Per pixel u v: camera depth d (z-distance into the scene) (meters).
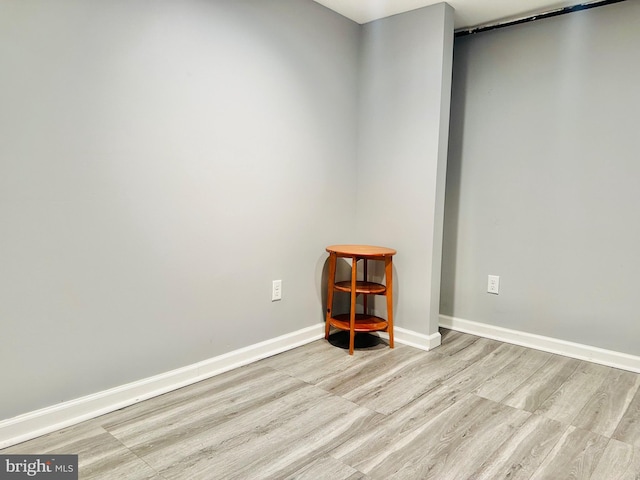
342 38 2.84
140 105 1.88
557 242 2.68
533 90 2.71
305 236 2.75
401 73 2.76
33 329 1.65
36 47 1.57
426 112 2.66
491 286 2.97
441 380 2.29
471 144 2.99
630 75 2.38
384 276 2.97
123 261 1.89
